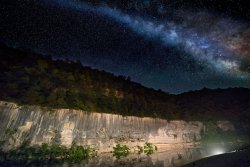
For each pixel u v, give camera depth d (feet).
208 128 160.04
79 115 99.86
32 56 123.65
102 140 99.14
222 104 206.18
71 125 93.61
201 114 175.01
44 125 86.17
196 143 138.92
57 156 80.18
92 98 121.49
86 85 131.95
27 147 76.74
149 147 113.50
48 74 117.60
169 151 116.26
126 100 144.36
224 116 183.11
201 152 121.60
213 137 151.74
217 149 131.95
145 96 166.50
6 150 72.38
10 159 70.08
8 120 79.66
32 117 85.35
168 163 91.09
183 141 134.62
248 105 210.18
